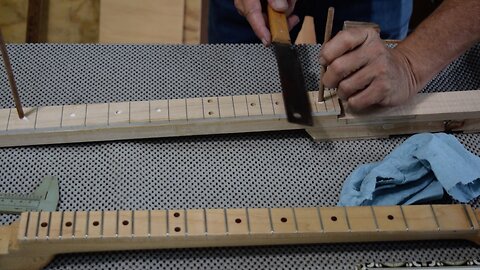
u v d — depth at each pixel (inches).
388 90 37.9
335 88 39.9
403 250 34.6
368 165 37.4
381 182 36.2
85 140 37.9
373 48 37.3
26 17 73.0
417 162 36.6
